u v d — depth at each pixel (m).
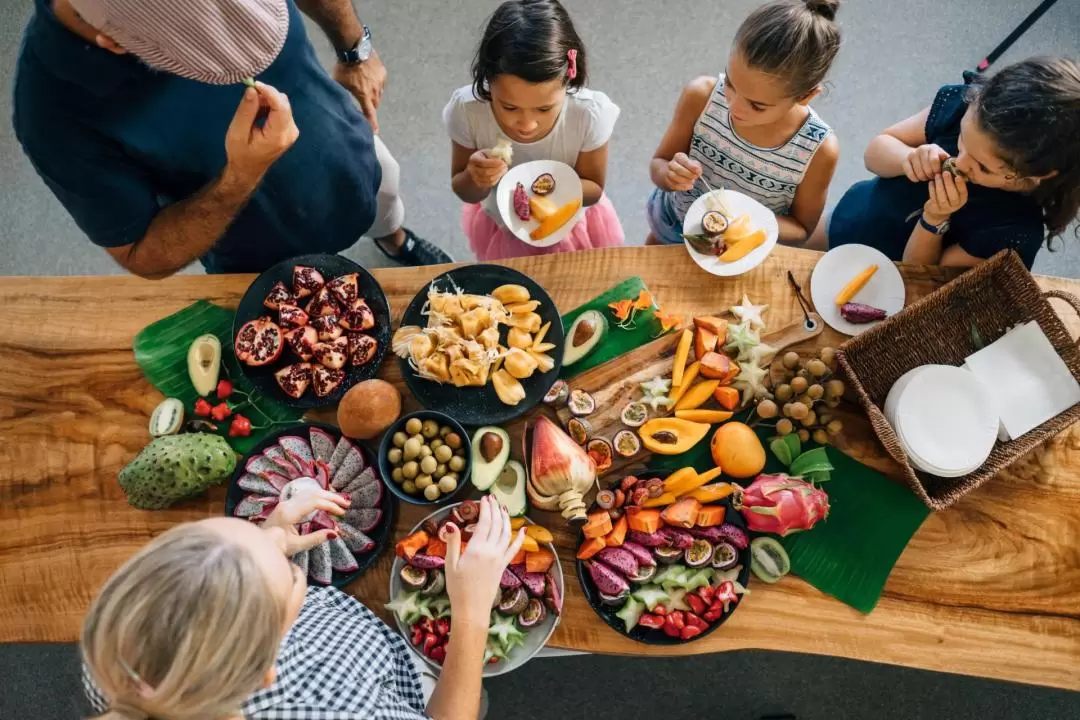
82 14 0.93
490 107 1.68
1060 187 1.40
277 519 1.16
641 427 1.42
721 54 2.63
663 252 1.54
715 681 2.13
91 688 0.94
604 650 1.34
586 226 2.04
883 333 1.44
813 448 1.44
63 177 1.19
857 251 1.52
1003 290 1.46
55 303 1.53
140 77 1.13
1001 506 1.41
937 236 1.55
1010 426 1.41
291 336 1.44
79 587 1.39
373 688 1.05
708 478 1.37
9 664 2.10
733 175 1.82
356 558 1.36
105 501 1.42
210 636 0.72
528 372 1.40
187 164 1.30
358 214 1.67
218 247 1.55
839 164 2.54
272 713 0.94
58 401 1.47
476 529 1.18
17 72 1.10
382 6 2.67
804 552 1.38
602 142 1.76
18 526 1.42
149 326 1.50
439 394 1.42
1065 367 1.41
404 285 1.52
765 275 1.52
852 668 2.14
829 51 1.41
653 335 1.49
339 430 1.41
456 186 1.84
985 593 1.38
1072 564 1.39
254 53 1.00
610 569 1.33
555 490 1.34
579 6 2.67
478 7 2.67
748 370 1.42
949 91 1.61
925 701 2.12
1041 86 1.26
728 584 1.31
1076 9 2.63
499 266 1.48
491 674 1.30
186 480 1.34
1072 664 1.35
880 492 1.41
